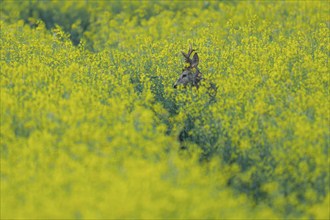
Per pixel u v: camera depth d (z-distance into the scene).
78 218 16.98
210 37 34.12
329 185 19.52
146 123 21.91
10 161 20.03
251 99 24.53
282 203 18.70
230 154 22.00
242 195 19.11
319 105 23.28
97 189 17.91
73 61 30.77
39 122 22.11
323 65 28.41
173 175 19.03
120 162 19.80
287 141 20.53
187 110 24.81
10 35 33.88
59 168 19.06
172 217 16.98
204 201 17.25
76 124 21.47
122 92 25.52
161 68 29.47
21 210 16.91
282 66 27.12
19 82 25.16
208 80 26.67
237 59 28.59
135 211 16.69
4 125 21.61
